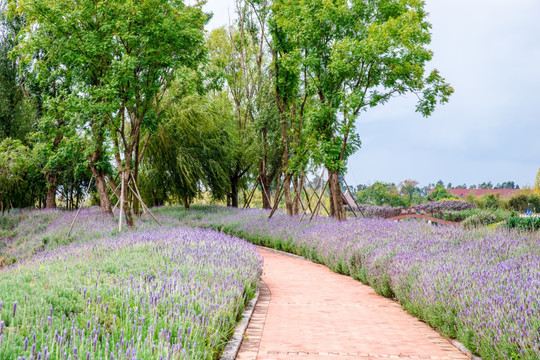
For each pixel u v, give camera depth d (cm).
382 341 649
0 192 3081
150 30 1861
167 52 2002
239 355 571
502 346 510
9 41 3141
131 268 834
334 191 2273
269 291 1073
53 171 3191
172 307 595
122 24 1811
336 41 2109
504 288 644
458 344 625
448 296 701
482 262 827
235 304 715
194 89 2156
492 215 2512
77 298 585
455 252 955
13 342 390
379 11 2291
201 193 3706
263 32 3064
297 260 1773
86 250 1172
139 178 3516
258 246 2302
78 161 2484
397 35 2080
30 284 629
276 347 609
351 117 2123
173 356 405
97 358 387
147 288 655
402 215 3931
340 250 1422
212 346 523
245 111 3766
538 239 999
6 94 3102
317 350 596
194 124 3353
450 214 3675
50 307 518
